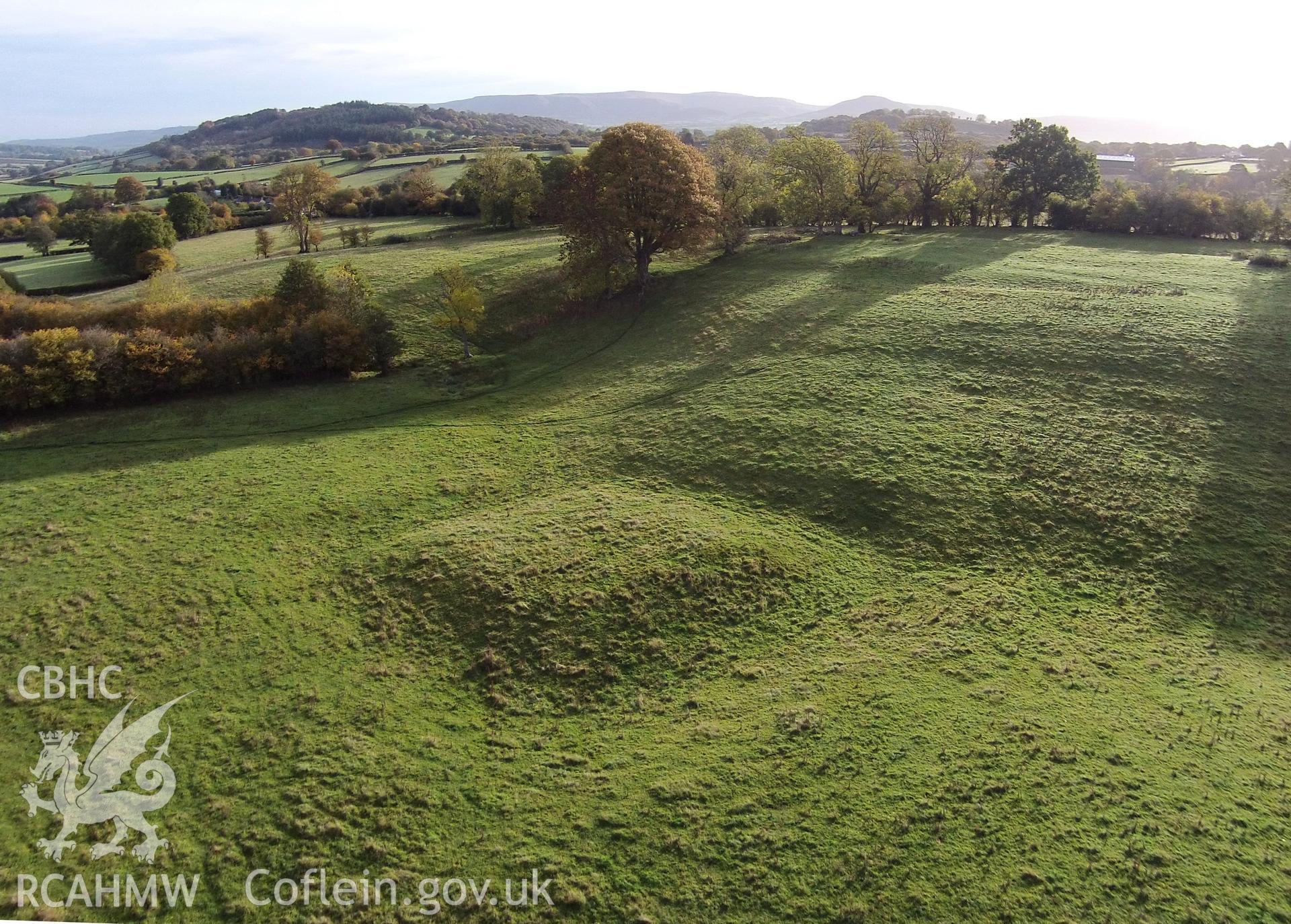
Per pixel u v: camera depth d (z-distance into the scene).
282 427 45.69
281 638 27.23
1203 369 41.31
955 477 34.75
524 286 66.94
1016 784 20.34
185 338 51.19
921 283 58.69
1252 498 32.62
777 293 58.94
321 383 52.50
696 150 68.56
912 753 21.66
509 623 27.80
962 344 46.53
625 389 48.09
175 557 31.62
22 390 45.81
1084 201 85.38
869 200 88.38
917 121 90.50
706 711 24.23
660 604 28.50
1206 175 132.88
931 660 25.61
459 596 29.16
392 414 47.59
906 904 17.45
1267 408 38.12
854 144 87.81
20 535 33.34
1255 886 17.34
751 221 96.31
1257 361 41.66
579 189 60.75
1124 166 154.50
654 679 25.81
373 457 41.34
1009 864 18.16
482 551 31.47
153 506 35.91
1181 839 18.53
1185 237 78.25
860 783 20.75
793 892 17.98
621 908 17.83
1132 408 38.88
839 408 41.28
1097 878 17.67
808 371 45.91
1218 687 24.20
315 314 53.72
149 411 47.91
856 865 18.44
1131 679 24.56
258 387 51.72
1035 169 87.19
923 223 92.19
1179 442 36.16
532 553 31.30
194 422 46.16
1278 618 27.41
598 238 60.41
